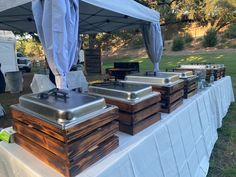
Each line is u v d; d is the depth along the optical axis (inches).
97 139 37.4
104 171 35.3
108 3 86.3
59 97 41.5
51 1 56.1
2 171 46.0
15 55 303.7
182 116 65.1
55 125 33.3
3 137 46.3
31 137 39.2
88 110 36.7
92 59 345.1
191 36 687.7
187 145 66.4
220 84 119.8
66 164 33.0
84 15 141.4
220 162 86.8
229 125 122.3
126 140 45.9
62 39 56.7
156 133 50.7
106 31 225.1
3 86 221.1
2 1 83.4
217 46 598.5
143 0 339.3
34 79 158.7
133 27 197.9
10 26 165.2
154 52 134.8
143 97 50.7
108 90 51.8
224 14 455.2
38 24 59.5
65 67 59.1
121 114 49.1
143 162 44.9
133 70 208.5
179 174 58.4
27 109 40.2
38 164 37.3
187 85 78.3
